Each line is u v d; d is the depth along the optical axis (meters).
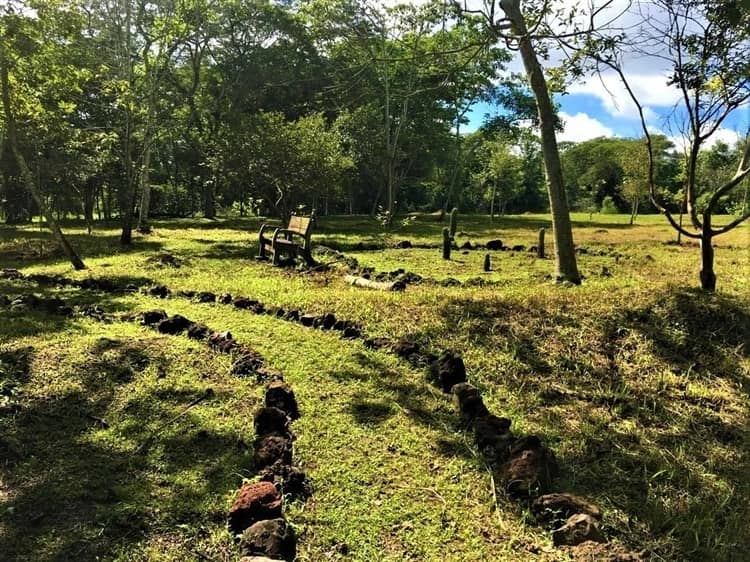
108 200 28.08
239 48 32.25
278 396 4.03
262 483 2.92
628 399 4.55
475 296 6.88
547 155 8.30
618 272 10.70
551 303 6.29
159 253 12.31
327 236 17.78
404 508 3.01
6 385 4.18
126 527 2.78
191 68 32.03
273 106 33.03
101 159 18.77
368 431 3.82
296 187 19.19
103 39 17.55
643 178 26.83
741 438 4.05
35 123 13.63
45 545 2.63
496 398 4.49
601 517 2.94
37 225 22.23
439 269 11.11
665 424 4.22
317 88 32.28
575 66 6.74
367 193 38.47
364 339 5.59
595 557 2.59
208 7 20.38
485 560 2.64
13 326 5.73
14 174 18.34
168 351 5.03
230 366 4.78
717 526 2.99
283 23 31.72
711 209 6.43
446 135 35.69
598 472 3.50
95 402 4.07
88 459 3.37
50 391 4.19
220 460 3.38
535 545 2.76
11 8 9.34
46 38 10.15
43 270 9.85
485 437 3.70
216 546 2.65
